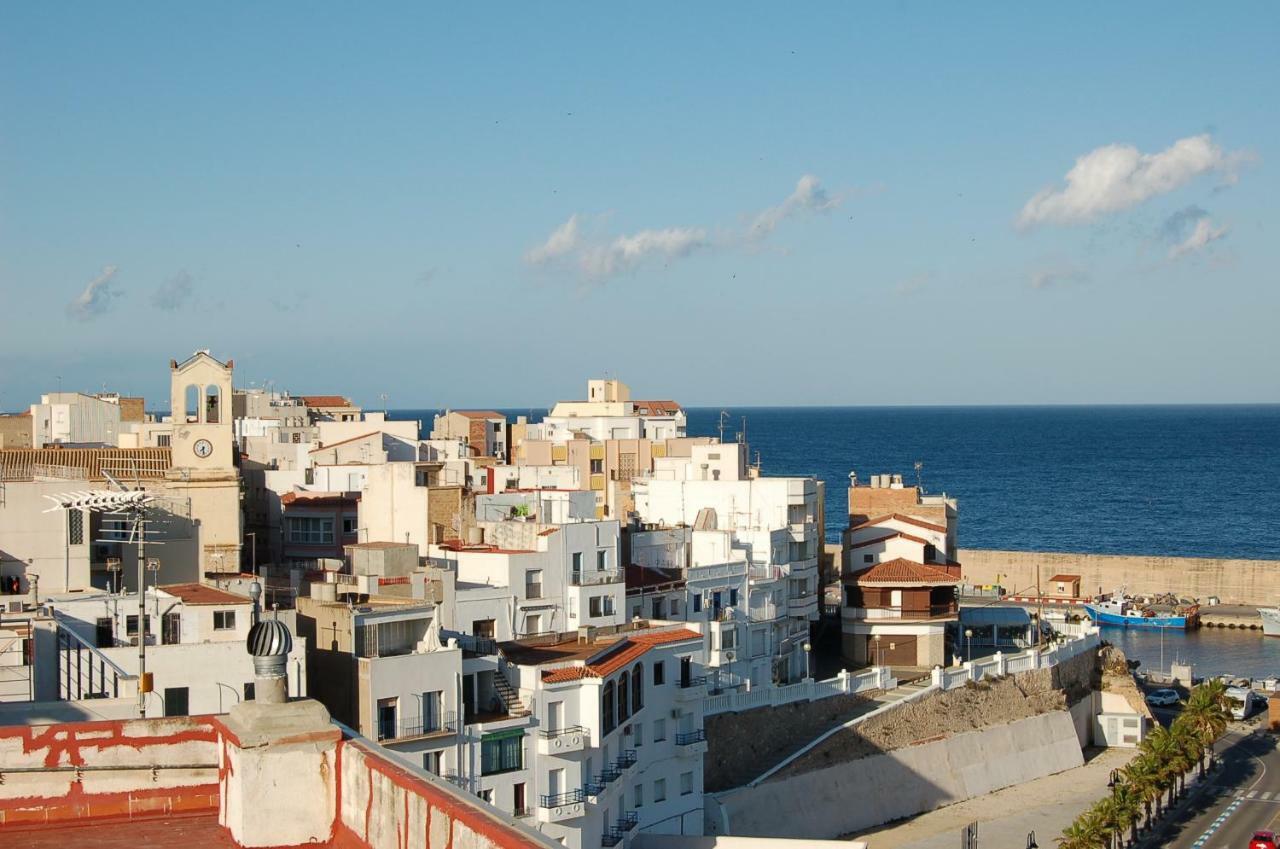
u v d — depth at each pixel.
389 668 84.38
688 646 106.12
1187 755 130.25
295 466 165.75
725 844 86.12
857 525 164.75
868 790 122.06
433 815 19.19
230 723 23.48
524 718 90.12
